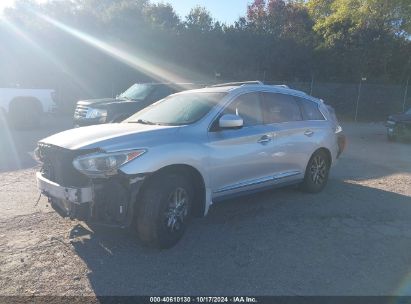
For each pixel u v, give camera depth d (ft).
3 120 52.90
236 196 19.56
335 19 93.20
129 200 15.34
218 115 18.71
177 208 16.51
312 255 16.11
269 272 14.69
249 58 91.86
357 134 61.72
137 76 84.58
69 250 16.10
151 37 85.10
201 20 96.17
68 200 15.42
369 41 91.09
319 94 86.17
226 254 16.02
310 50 92.53
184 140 17.02
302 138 22.79
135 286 13.58
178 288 13.52
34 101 53.62
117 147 15.46
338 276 14.51
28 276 14.08
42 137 45.01
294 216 20.52
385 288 13.75
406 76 94.94
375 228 19.11
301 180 23.54
